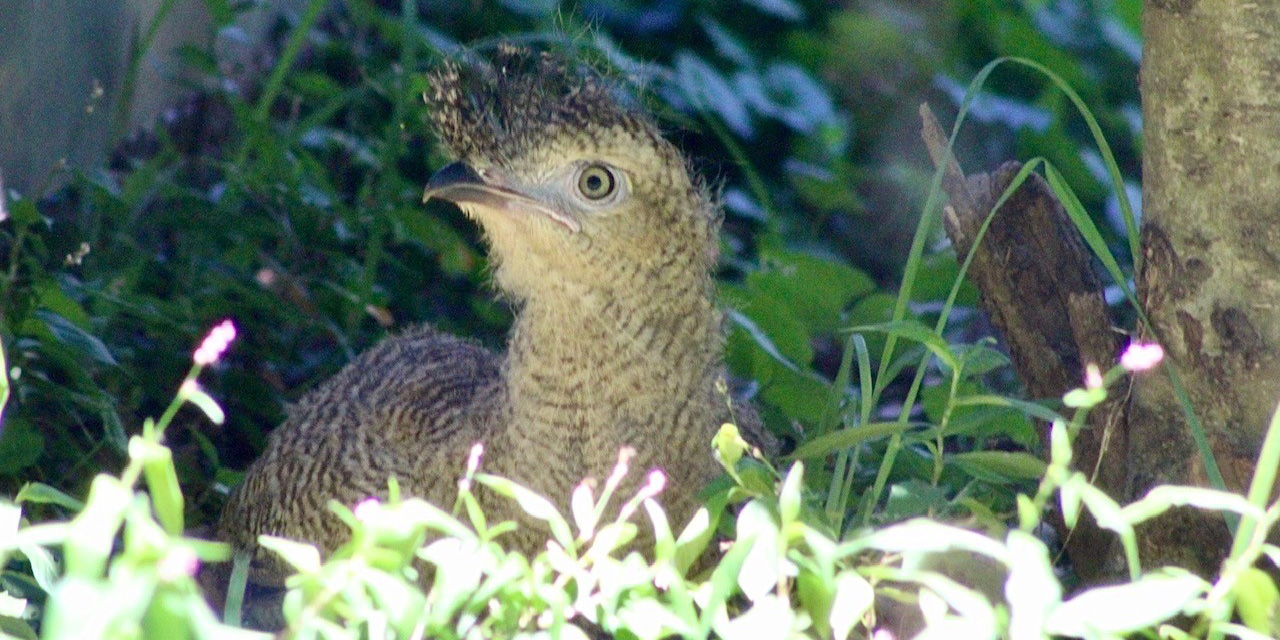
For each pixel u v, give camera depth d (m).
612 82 8.12
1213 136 6.82
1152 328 7.17
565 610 5.49
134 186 11.30
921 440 7.04
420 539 5.44
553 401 7.41
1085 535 7.51
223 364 11.05
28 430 8.65
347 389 8.62
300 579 5.17
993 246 7.86
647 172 7.35
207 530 9.52
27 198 9.77
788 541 5.63
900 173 15.25
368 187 12.26
